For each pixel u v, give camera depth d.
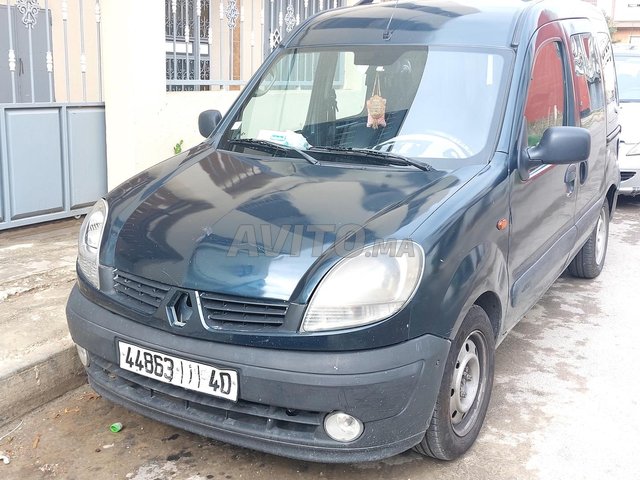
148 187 3.48
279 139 3.85
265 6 7.61
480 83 3.68
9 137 5.62
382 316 2.69
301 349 2.67
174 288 2.86
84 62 6.07
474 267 3.04
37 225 6.12
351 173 3.38
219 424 2.83
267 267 2.76
